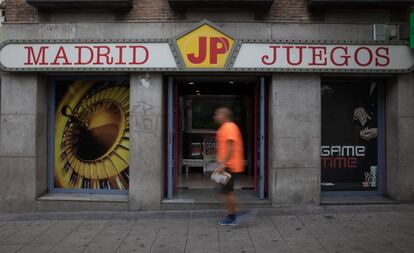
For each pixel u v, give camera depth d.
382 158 9.05
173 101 9.26
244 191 9.48
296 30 8.38
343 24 8.41
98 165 9.10
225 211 8.28
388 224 7.30
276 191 8.44
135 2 8.52
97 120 9.13
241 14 8.51
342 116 9.08
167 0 8.48
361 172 9.09
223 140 7.22
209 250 6.14
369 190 9.09
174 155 9.30
